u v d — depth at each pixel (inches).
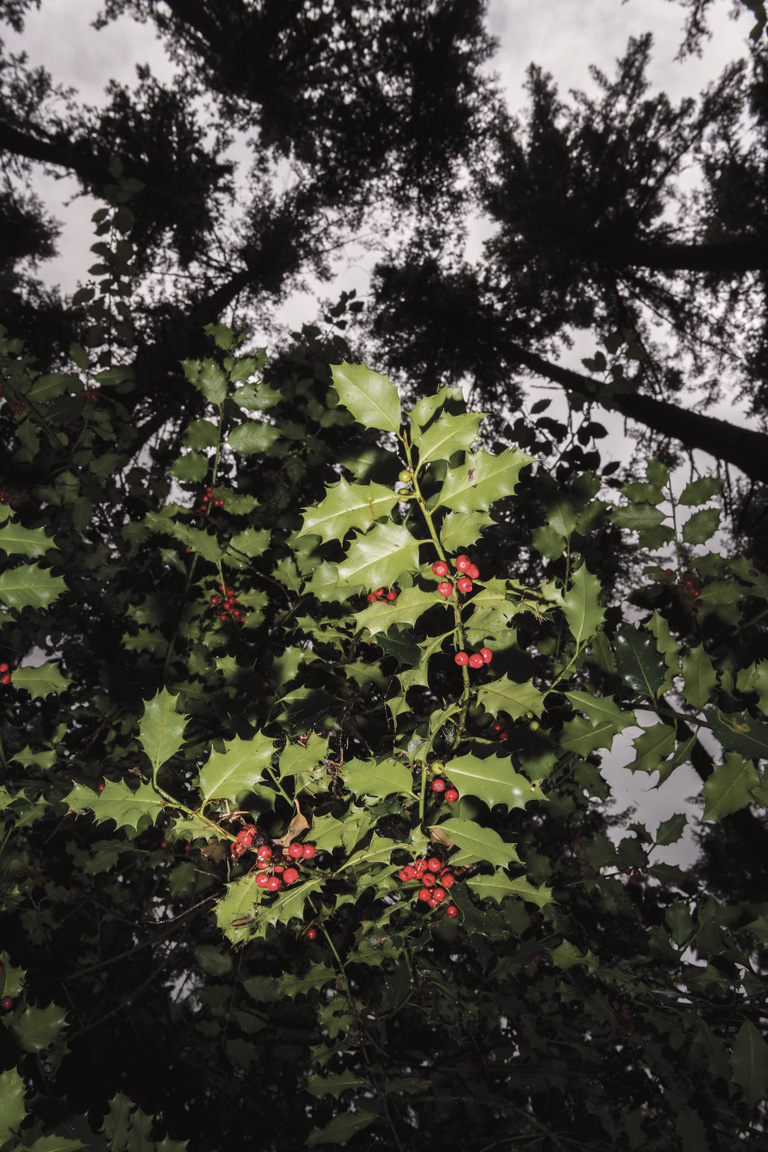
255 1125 102.1
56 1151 45.9
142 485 125.7
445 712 52.5
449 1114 94.7
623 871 85.7
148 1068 106.1
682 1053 76.9
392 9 450.0
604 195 426.9
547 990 84.7
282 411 141.6
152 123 435.5
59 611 124.0
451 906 60.8
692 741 54.0
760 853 252.2
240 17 405.1
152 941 94.4
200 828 52.8
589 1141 72.7
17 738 91.2
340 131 505.4
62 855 112.5
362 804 56.2
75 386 106.2
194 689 93.6
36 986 102.0
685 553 74.9
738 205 424.2
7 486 111.2
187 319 378.3
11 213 460.1
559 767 87.0
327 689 83.1
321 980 68.9
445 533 47.9
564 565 68.3
